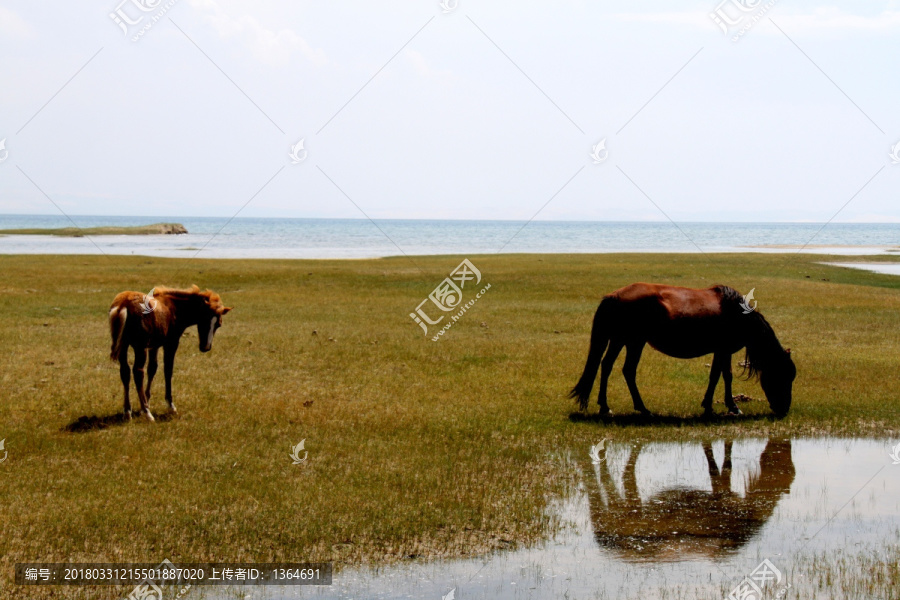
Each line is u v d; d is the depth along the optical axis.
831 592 7.59
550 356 18.84
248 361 17.41
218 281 34.06
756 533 9.01
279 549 8.26
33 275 33.91
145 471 10.34
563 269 42.12
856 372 17.09
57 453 10.95
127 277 34.06
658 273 39.78
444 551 8.36
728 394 14.21
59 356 17.14
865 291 32.56
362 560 8.10
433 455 11.41
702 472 11.06
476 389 15.56
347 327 22.47
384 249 79.62
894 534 9.03
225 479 10.15
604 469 11.11
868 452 12.09
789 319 24.77
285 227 193.75
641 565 8.16
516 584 7.70
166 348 13.18
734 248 88.00
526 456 11.53
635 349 13.98
